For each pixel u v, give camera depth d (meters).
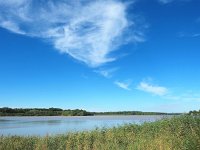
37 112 122.31
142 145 19.25
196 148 17.11
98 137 23.98
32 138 24.91
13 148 21.66
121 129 26.20
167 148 17.53
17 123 63.12
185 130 21.88
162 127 24.42
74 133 26.06
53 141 23.70
